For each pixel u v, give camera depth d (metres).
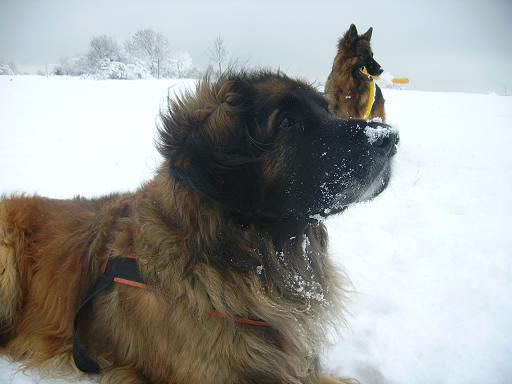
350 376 0.77
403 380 0.74
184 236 0.60
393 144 0.66
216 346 0.60
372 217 1.49
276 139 0.60
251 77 0.65
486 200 1.63
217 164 0.57
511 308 0.93
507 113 4.20
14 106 3.93
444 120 3.71
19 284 0.77
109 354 0.69
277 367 0.64
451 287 1.01
